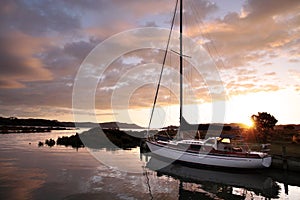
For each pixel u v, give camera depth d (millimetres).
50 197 12836
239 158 21328
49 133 70250
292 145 27484
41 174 17969
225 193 15719
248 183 18438
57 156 26891
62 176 17453
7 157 25625
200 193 15453
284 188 17094
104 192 14016
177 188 16203
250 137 31172
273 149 24719
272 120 31828
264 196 15188
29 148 33750
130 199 13086
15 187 14492
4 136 53812
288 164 20531
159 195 14250
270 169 21797
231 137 23234
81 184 15516
